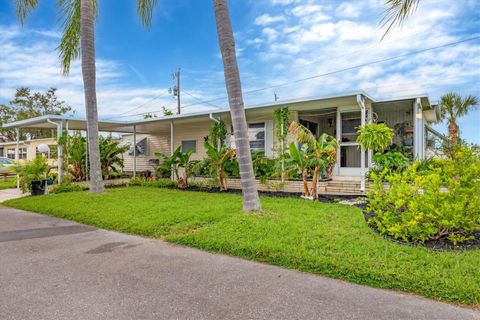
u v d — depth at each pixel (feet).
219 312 9.44
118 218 22.17
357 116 35.94
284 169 32.60
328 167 34.24
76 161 51.62
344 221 18.99
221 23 21.35
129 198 30.25
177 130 50.90
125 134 63.21
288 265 13.23
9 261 14.33
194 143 48.75
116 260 14.33
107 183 48.42
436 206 15.11
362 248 14.02
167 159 40.70
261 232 16.78
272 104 33.91
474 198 14.82
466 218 14.49
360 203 26.12
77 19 35.65
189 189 38.40
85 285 11.51
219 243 15.70
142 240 17.87
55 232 19.97
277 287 11.19
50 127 48.93
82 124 46.37
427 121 52.13
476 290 9.91
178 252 15.46
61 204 28.37
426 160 31.48
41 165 38.40
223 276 12.26
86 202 28.55
